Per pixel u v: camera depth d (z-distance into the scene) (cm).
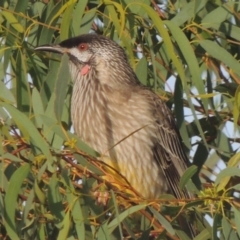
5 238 1000
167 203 934
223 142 1112
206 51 1053
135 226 1028
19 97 1033
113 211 935
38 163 903
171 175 1153
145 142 1127
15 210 913
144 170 1130
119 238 988
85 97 1140
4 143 912
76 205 904
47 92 1058
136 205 921
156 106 1145
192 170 936
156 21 993
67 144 897
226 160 1132
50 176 931
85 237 930
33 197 923
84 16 1080
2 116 958
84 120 1136
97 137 1127
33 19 1075
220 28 1072
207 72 1098
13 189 891
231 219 946
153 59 1059
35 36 1090
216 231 902
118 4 1009
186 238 979
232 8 1062
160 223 958
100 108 1129
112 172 977
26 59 1079
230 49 1143
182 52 999
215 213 902
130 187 956
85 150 922
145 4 1012
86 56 1148
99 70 1146
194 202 904
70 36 1116
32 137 880
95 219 929
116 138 1119
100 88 1138
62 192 951
